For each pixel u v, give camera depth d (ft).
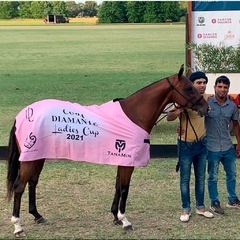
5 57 86.53
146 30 150.51
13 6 265.13
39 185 20.58
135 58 82.79
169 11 210.79
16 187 15.26
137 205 18.11
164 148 25.44
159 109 15.69
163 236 15.29
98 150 15.17
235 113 17.31
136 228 15.94
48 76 62.59
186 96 15.39
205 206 18.17
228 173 17.81
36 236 15.29
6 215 17.19
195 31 33.04
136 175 22.00
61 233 15.53
